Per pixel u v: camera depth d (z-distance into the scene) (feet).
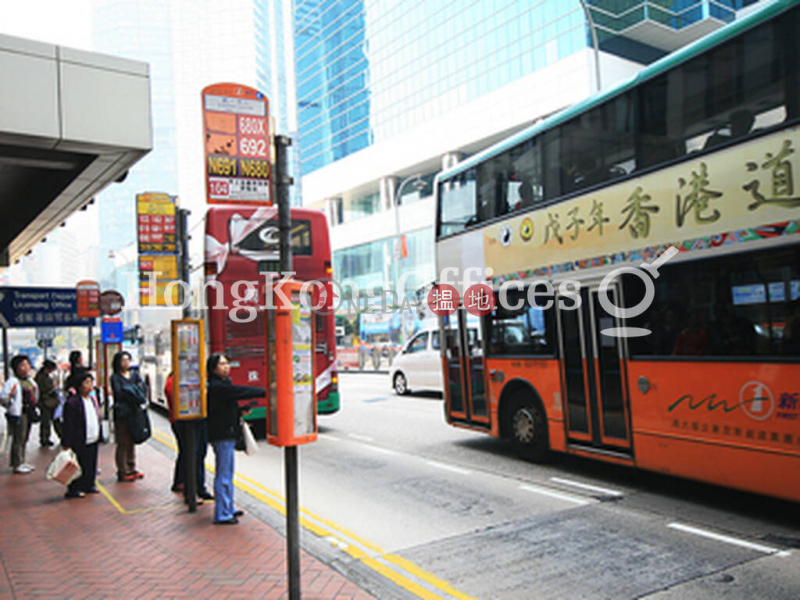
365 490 25.89
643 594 14.62
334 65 198.80
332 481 27.86
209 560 17.48
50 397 34.78
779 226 17.65
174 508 23.84
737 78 19.02
